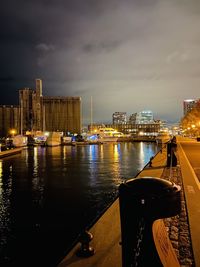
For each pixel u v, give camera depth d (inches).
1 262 424.2
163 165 871.1
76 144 5054.1
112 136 6151.6
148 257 129.4
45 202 828.6
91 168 1748.3
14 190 1050.1
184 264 207.8
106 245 234.5
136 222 132.0
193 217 317.4
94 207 756.0
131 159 2390.5
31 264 416.8
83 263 203.2
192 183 536.4
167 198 128.1
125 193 135.0
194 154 1310.3
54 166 1879.9
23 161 2233.0
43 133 5216.5
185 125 6102.4
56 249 470.0
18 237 530.3
